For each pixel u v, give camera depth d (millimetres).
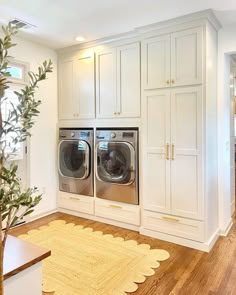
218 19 2701
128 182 3080
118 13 2559
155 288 1983
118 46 3176
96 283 2043
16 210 924
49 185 3764
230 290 1955
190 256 2486
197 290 1958
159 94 2820
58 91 3828
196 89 2586
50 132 3756
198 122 2588
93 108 3438
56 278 2109
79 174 3533
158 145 2850
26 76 3320
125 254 2527
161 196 2852
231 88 3385
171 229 2797
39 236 2957
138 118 3049
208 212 2643
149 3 2354
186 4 2365
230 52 2891
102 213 3391
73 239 2877
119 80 3186
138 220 3070
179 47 2664
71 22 2777
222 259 2426
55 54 3771
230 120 3357
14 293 1115
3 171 871
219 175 3031
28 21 2752
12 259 1186
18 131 938
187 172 2672
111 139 3221
